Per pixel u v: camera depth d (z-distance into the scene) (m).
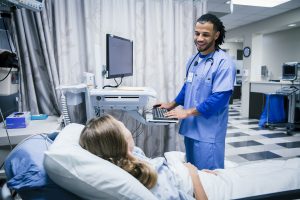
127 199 0.75
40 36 2.14
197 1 2.64
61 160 0.74
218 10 4.32
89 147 0.85
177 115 1.62
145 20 2.51
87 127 0.88
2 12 1.68
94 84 2.00
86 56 2.41
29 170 0.80
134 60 2.57
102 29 2.44
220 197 1.08
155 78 2.62
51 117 2.08
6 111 1.77
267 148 3.39
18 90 2.03
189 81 1.77
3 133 1.48
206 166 1.69
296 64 4.42
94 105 1.84
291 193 0.97
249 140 3.79
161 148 2.71
